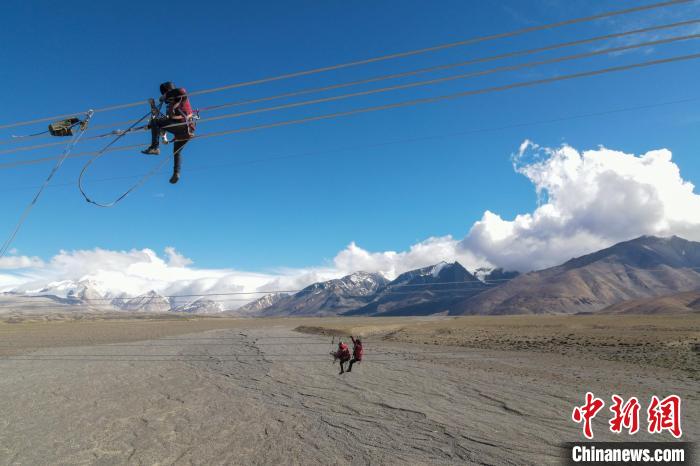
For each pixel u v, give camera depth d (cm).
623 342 4156
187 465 1172
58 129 1310
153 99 1186
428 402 1914
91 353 4625
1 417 1781
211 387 2392
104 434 1495
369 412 1738
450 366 3158
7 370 3312
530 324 8925
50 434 1510
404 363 3372
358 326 9562
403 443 1323
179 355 4294
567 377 2550
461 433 1423
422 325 10056
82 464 1205
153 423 1628
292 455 1230
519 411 1728
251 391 2252
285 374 2852
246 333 8862
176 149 1225
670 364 2923
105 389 2391
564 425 1519
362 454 1227
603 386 2236
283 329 10800
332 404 1897
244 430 1499
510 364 3209
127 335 8462
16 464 1219
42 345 5944
